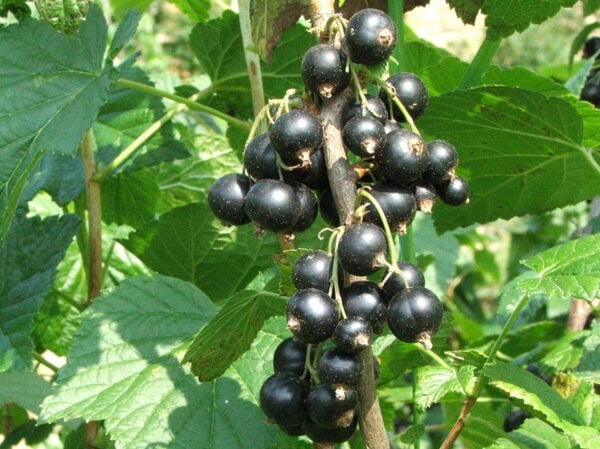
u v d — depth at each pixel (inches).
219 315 11.7
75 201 18.1
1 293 15.6
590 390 14.8
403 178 10.7
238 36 17.5
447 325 14.1
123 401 13.4
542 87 17.1
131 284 14.7
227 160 20.9
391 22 10.8
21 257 15.8
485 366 12.5
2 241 13.2
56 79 14.4
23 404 16.8
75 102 13.9
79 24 14.0
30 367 15.0
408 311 10.2
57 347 18.6
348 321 10.3
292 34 16.8
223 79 18.1
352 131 10.5
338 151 10.9
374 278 14.2
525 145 16.1
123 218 18.7
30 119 14.0
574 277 11.6
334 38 11.1
